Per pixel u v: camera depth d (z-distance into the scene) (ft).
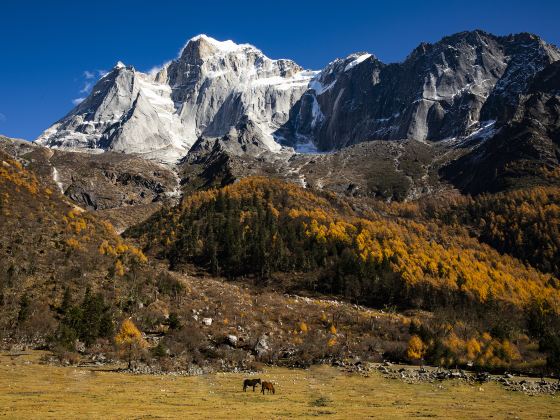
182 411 178.40
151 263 635.66
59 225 546.26
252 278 640.17
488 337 432.25
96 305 369.30
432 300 565.12
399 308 559.79
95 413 166.30
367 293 595.47
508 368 375.45
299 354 395.14
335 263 646.74
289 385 282.97
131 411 173.88
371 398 241.96
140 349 349.61
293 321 476.13
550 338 414.82
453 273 620.49
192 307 460.55
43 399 194.90
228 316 455.22
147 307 432.66
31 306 375.04
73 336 343.26
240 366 357.20
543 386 296.92
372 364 379.35
